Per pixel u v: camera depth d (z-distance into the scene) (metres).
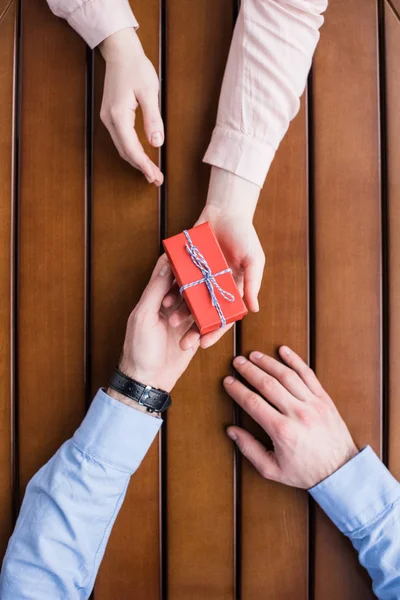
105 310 0.96
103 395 0.78
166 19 0.96
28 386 0.96
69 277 0.96
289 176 0.97
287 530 0.96
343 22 0.97
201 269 0.72
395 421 0.97
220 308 0.72
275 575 0.96
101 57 0.96
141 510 0.96
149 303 0.76
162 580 0.98
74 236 0.96
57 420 0.96
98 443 0.76
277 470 0.91
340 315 0.97
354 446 0.93
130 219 0.96
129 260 0.96
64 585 0.73
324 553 0.96
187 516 0.96
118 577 0.96
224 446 0.96
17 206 0.97
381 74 0.98
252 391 0.93
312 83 0.97
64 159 0.96
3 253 0.96
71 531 0.74
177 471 0.96
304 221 0.97
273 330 0.96
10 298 0.97
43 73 0.96
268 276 0.97
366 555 0.88
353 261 0.97
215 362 0.96
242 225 0.84
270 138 0.86
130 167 0.96
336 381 0.97
